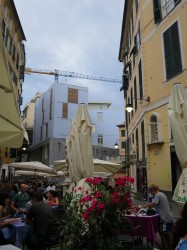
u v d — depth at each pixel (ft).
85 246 13.75
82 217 14.25
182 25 50.19
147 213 24.31
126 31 95.66
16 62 121.80
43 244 20.27
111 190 14.90
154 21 58.49
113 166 41.98
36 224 20.62
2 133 12.14
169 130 52.26
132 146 84.94
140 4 65.77
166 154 52.70
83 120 23.45
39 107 196.54
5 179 125.90
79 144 22.79
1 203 24.39
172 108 20.38
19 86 138.10
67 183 33.73
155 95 57.57
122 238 21.25
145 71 61.93
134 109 78.59
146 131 59.67
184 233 7.41
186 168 18.70
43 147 178.91
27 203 34.12
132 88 82.94
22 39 126.41
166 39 54.54
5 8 97.86
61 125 167.12
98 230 13.62
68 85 173.58
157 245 24.39
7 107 12.14
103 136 210.38
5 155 127.75
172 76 52.03
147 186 57.98
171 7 54.29
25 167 53.06
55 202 35.60
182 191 18.06
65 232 14.23
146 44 62.28
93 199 14.37
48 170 54.85
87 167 22.33
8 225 21.12
